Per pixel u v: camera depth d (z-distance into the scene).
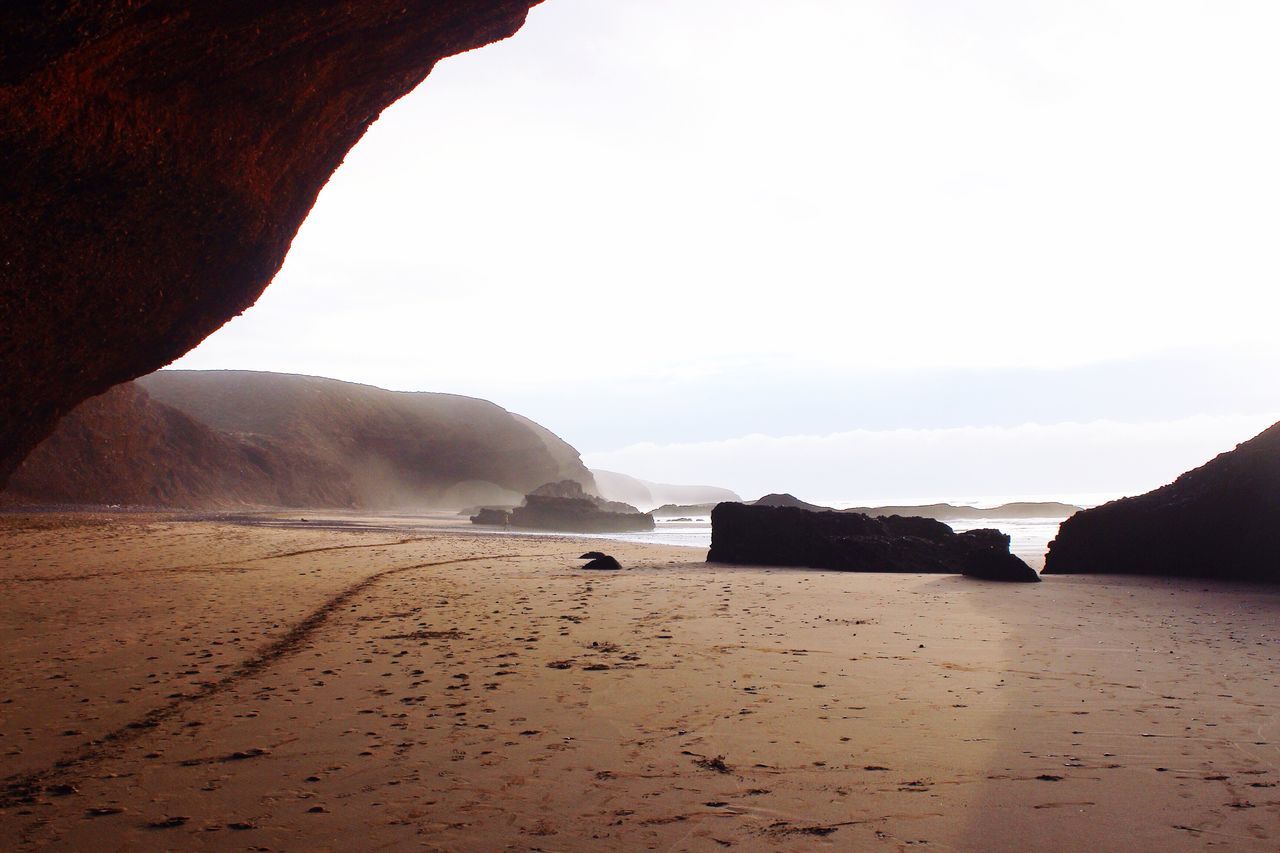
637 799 3.97
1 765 4.64
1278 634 8.38
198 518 46.00
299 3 10.85
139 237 12.90
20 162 10.19
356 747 4.89
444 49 14.05
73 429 57.81
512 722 5.37
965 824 3.56
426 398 116.38
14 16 8.38
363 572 15.96
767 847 3.39
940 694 5.86
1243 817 3.54
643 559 21.41
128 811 3.93
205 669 7.14
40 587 12.70
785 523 19.25
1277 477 14.29
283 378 105.38
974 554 14.92
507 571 16.73
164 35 9.95
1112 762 4.30
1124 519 16.52
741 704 5.68
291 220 16.25
